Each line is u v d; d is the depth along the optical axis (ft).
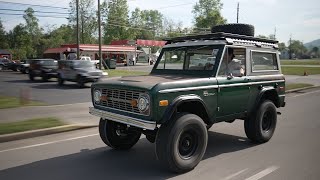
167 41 23.98
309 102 47.37
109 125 21.61
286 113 37.40
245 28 24.29
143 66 187.73
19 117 32.40
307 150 22.02
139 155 21.12
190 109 19.51
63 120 30.96
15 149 22.56
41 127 27.53
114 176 17.33
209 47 20.80
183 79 18.62
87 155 21.15
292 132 27.40
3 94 56.24
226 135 26.58
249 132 23.40
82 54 183.83
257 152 21.62
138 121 16.85
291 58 529.04
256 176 17.16
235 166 18.81
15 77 104.78
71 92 60.34
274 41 25.18
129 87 17.51
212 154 21.21
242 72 21.80
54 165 19.15
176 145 17.04
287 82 80.48
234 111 21.35
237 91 21.20
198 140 18.15
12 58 319.27
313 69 149.38
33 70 89.20
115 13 297.94
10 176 17.39
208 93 19.13
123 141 22.18
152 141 21.56
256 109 23.20
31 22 365.61
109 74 108.37
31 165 19.17
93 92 20.57
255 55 23.16
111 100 19.03
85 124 29.53
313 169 18.22
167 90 16.87
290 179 16.74
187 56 21.75
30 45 351.25
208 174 17.53
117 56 199.31
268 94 25.09
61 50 185.78
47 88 68.54
